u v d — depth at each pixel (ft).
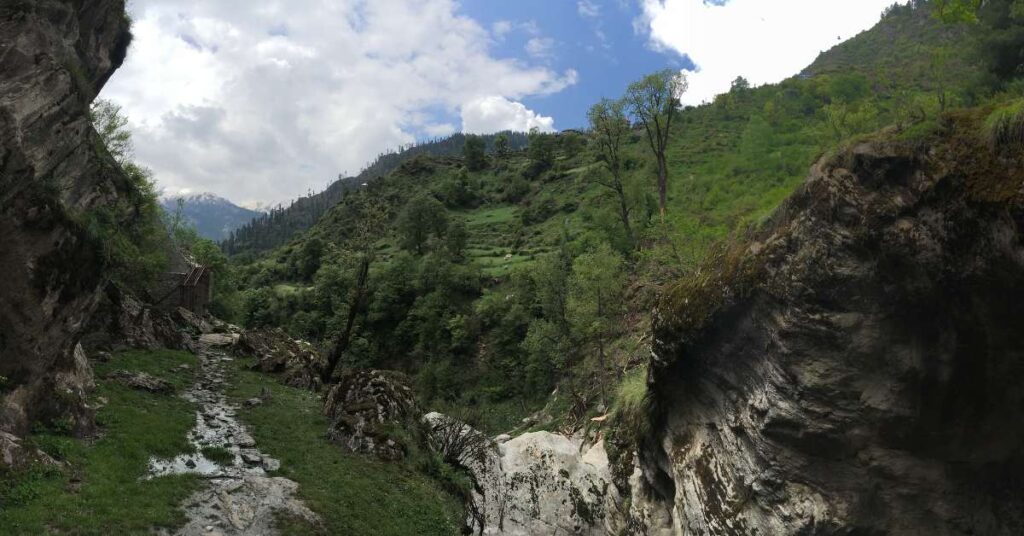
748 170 127.54
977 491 44.50
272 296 336.29
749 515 52.47
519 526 83.10
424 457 84.53
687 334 58.23
